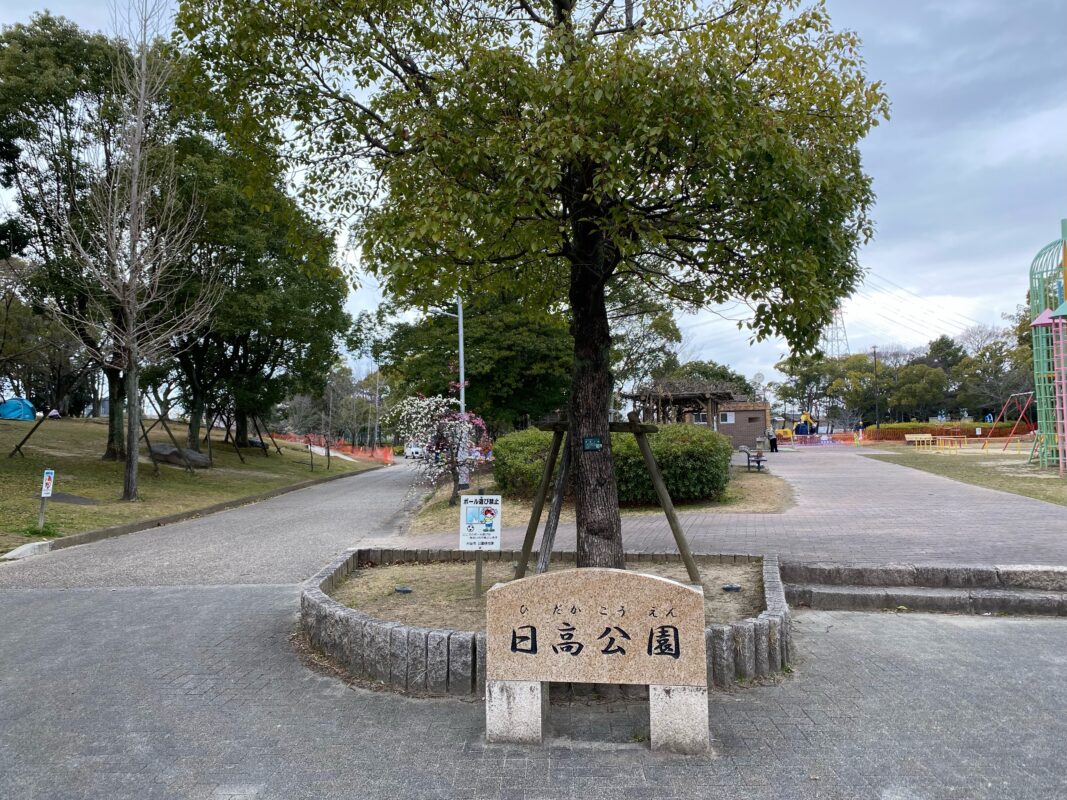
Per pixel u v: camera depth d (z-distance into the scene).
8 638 5.66
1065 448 17.61
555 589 3.56
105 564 9.23
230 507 17.98
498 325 23.91
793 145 4.55
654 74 4.34
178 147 19.80
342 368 55.28
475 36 5.82
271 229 23.42
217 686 4.44
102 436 31.00
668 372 32.44
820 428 76.75
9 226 18.94
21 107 17.77
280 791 3.11
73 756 3.49
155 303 19.77
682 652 3.43
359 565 7.68
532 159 4.33
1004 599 5.96
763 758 3.35
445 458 15.19
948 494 13.31
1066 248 19.12
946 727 3.66
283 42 5.59
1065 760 3.28
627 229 4.70
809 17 5.15
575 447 5.27
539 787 3.10
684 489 12.59
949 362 63.53
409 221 4.88
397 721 3.85
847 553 7.61
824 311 4.73
